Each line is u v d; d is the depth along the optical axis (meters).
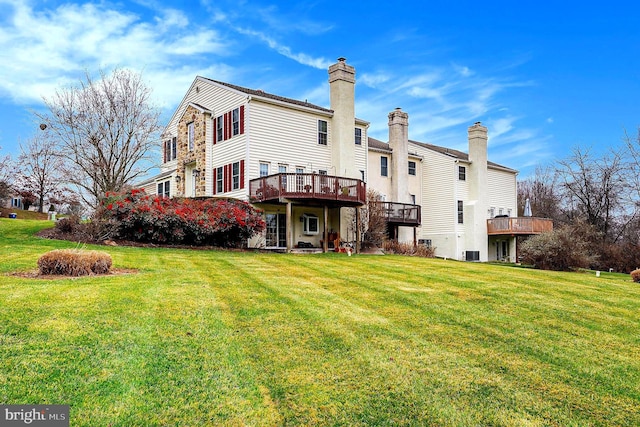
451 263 15.62
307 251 19.23
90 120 24.14
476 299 8.65
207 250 16.06
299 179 18.88
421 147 30.83
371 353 5.38
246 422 3.75
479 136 29.58
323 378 4.65
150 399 3.94
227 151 20.72
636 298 9.87
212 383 4.33
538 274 13.58
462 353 5.60
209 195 21.50
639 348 6.14
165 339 5.23
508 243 31.77
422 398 4.37
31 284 7.39
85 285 7.53
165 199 17.00
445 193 29.06
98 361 4.50
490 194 32.09
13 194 34.50
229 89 20.75
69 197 32.12
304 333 5.89
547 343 6.16
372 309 7.39
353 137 22.59
